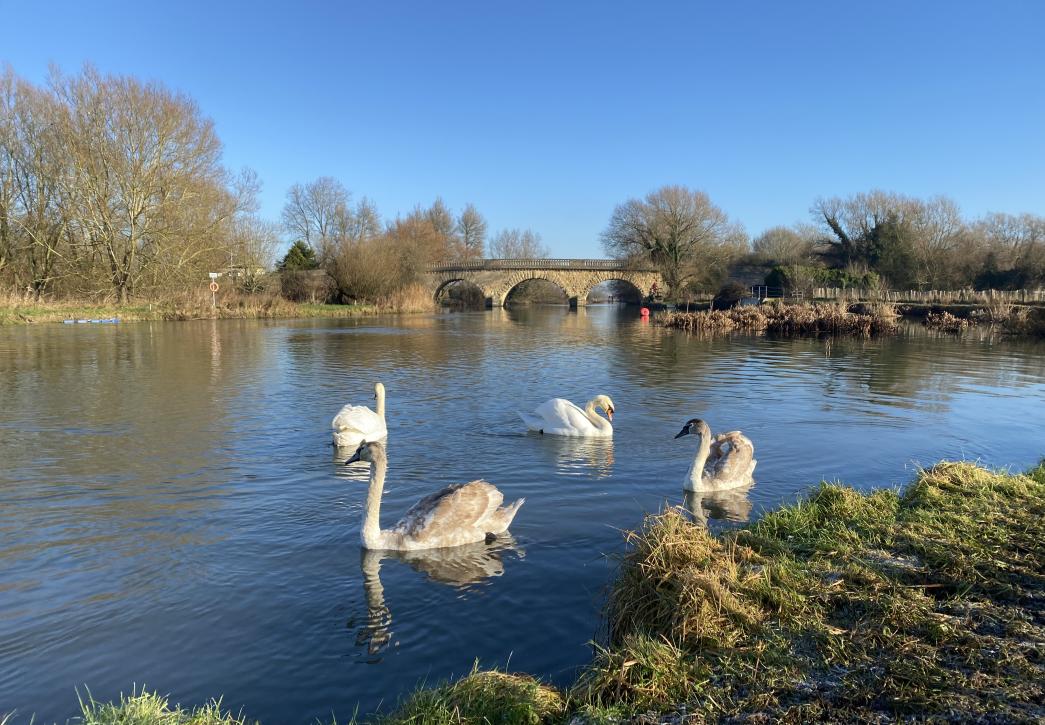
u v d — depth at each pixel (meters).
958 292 69.25
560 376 22.88
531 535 8.38
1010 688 4.46
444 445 13.12
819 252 90.88
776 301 62.75
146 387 19.91
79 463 11.71
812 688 4.62
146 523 8.80
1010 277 70.56
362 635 6.01
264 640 5.94
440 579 7.11
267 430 14.38
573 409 14.02
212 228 52.28
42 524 8.77
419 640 5.91
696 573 5.86
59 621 6.28
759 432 14.37
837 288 73.00
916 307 58.81
